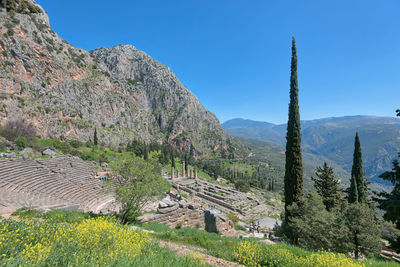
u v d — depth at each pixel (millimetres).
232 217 32969
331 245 14219
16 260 4188
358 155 29953
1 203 18234
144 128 168125
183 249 8617
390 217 13023
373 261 8750
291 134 21547
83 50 148250
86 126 99188
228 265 7090
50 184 28891
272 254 7664
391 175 13344
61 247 5305
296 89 22422
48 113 81250
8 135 49781
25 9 96500
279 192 121312
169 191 41156
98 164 53344
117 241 6465
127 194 13883
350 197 27828
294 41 23453
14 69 78312
